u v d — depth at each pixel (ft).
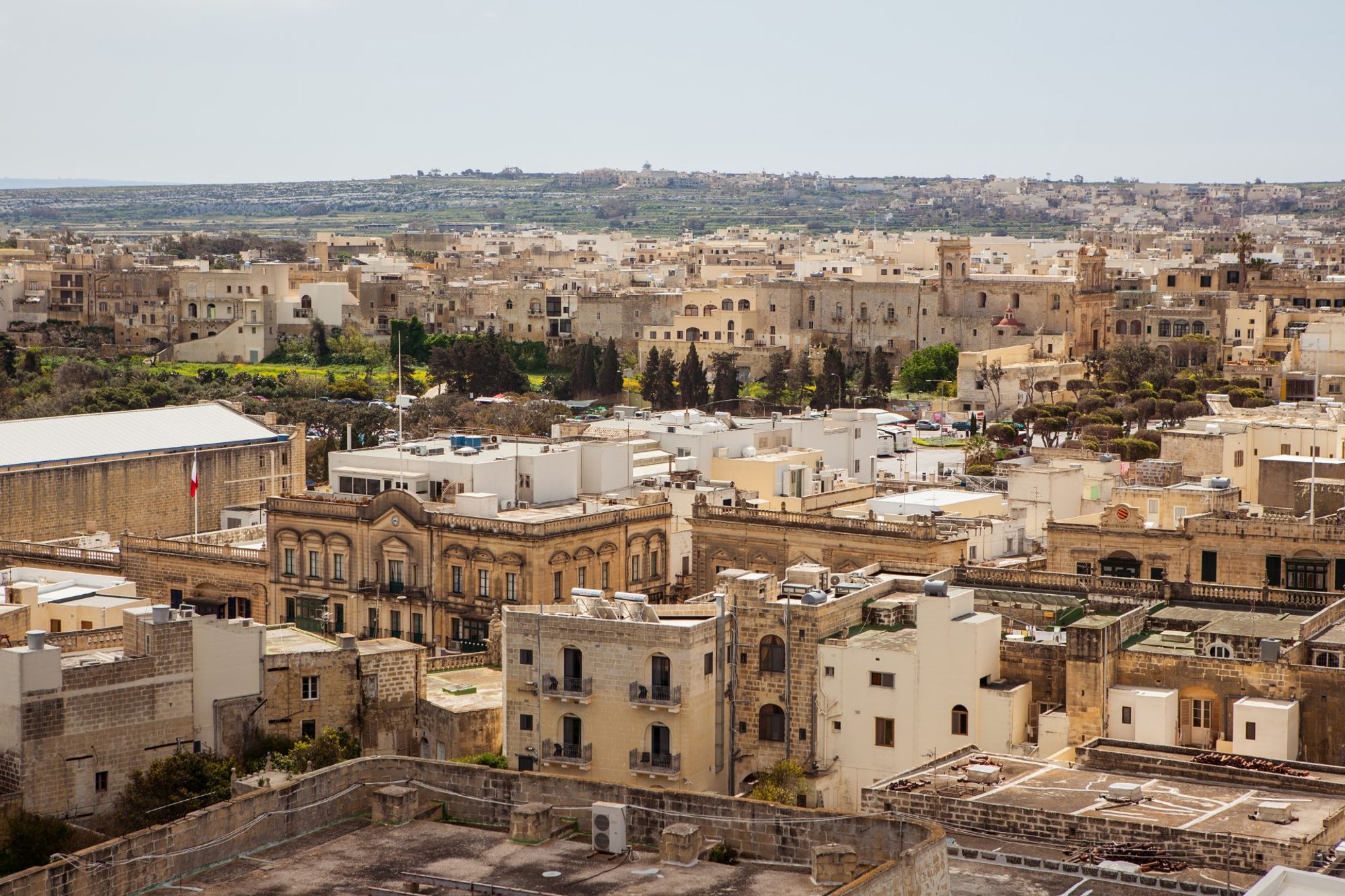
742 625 476.54
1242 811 340.18
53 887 250.37
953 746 451.94
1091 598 498.69
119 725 453.99
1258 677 426.10
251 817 273.75
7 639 540.52
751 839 268.62
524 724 480.23
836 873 254.27
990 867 319.47
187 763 451.53
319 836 278.87
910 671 455.63
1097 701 432.66
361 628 654.12
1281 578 540.52
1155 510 614.34
